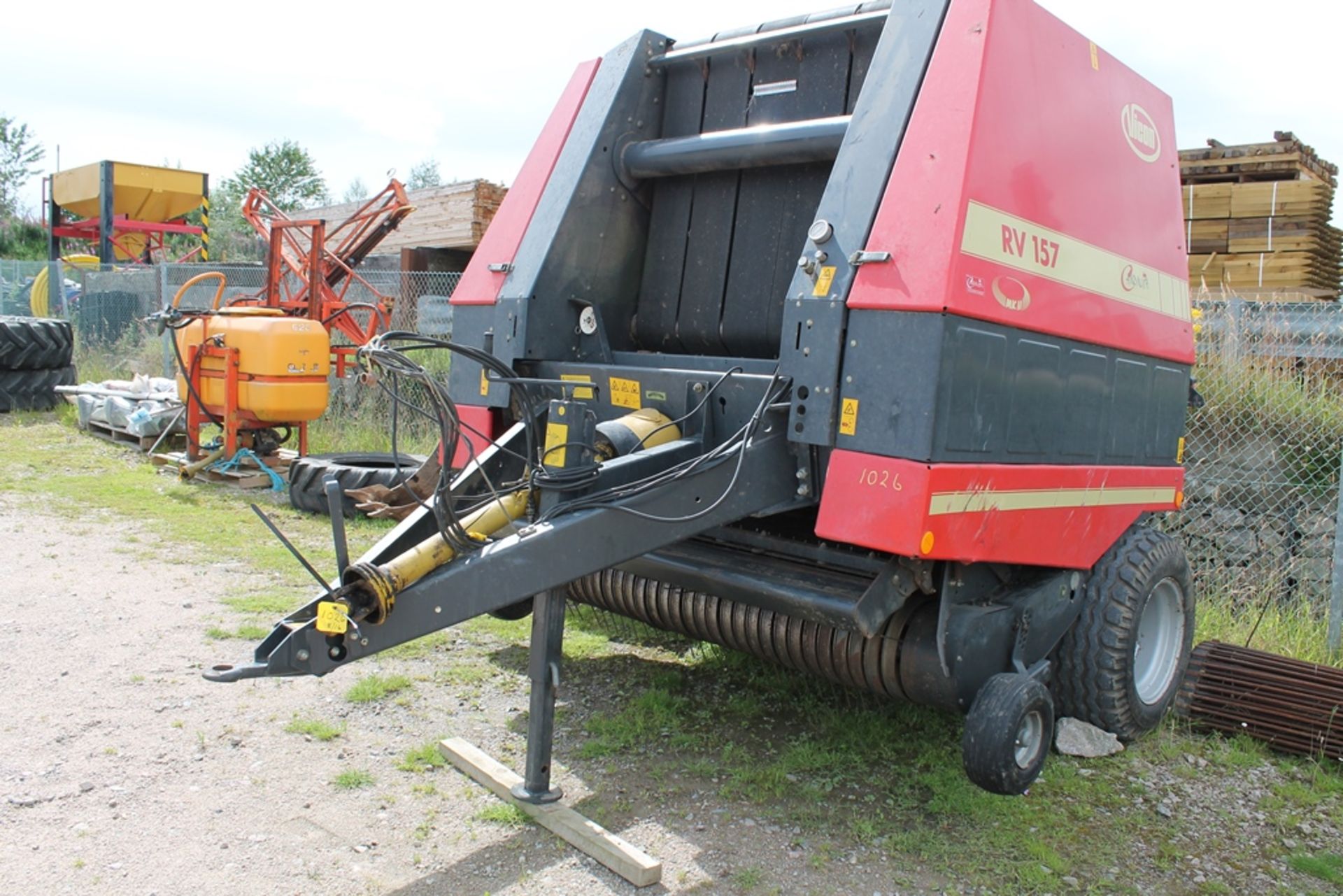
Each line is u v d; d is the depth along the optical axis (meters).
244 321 8.02
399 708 4.04
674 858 3.06
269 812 3.18
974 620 3.41
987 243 3.08
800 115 4.07
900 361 2.98
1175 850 3.33
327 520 7.20
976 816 3.43
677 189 4.41
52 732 3.63
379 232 10.70
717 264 4.27
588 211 4.27
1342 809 3.70
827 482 3.14
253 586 5.51
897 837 3.27
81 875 2.78
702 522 3.18
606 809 3.34
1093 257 3.68
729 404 3.50
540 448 3.79
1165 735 4.29
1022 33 3.32
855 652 3.59
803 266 3.23
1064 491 3.59
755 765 3.71
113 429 9.84
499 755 3.67
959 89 3.12
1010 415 3.25
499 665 4.56
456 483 3.63
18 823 3.03
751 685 4.50
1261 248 8.00
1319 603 6.00
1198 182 8.70
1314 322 6.76
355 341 10.16
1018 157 3.24
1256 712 4.28
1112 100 3.86
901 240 3.03
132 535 6.49
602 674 4.58
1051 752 4.04
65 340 11.78
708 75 4.38
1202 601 5.87
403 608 2.86
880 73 3.35
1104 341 3.75
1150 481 4.21
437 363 9.52
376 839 3.06
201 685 4.14
